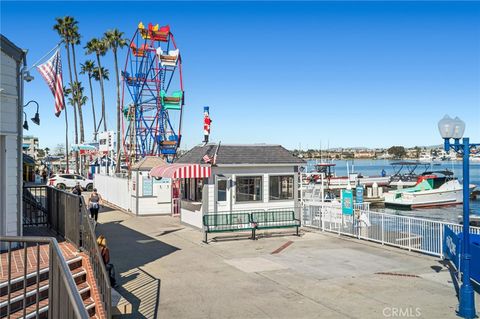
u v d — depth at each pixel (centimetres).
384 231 1680
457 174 10819
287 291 1087
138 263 1385
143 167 2603
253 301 1012
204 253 1538
